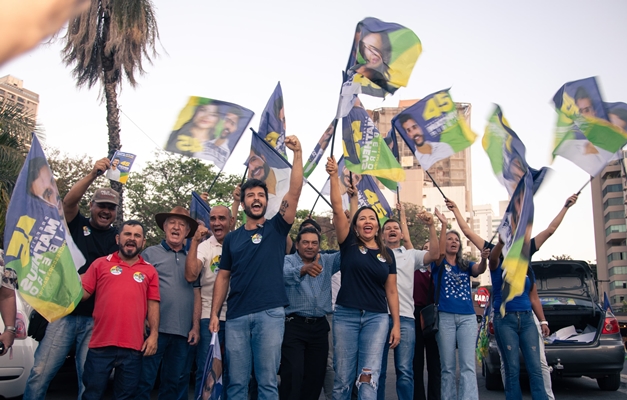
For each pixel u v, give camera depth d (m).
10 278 4.85
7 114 13.60
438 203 102.38
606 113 6.87
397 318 5.72
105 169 5.68
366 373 5.36
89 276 5.14
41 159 4.93
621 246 82.88
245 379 5.12
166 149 6.29
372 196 8.40
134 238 5.25
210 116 6.40
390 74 6.00
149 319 5.36
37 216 4.81
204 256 6.32
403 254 6.54
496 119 6.89
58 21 0.64
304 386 5.77
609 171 83.31
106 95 16.59
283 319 5.16
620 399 7.93
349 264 5.59
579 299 9.52
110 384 8.75
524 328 6.16
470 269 6.52
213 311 5.32
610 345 8.23
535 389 6.06
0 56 0.60
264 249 5.21
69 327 5.24
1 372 6.29
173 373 5.94
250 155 6.51
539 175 6.91
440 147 7.10
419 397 6.79
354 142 7.14
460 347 6.21
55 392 8.15
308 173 7.50
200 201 7.43
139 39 16.02
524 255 5.59
